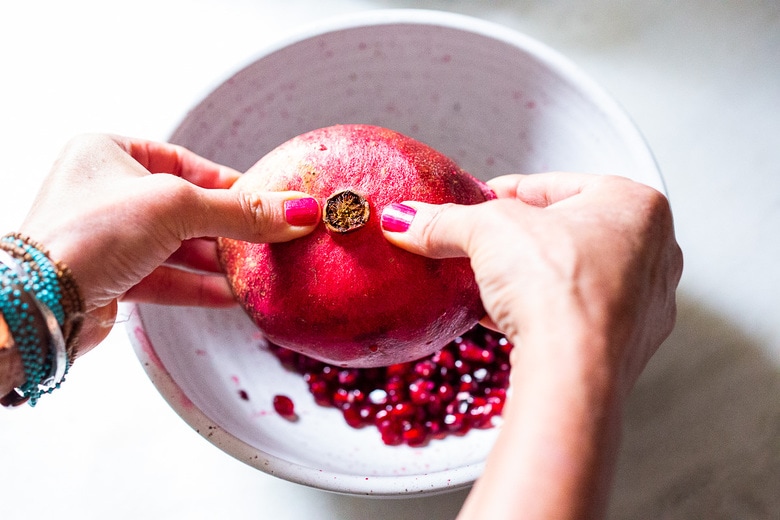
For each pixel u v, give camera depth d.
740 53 0.53
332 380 0.46
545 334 0.30
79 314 0.35
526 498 0.27
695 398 0.47
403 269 0.36
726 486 0.45
